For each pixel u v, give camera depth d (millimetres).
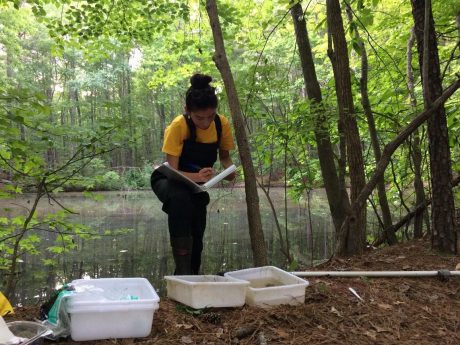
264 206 13766
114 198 18422
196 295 2500
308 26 7980
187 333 2270
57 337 2109
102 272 7000
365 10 5207
